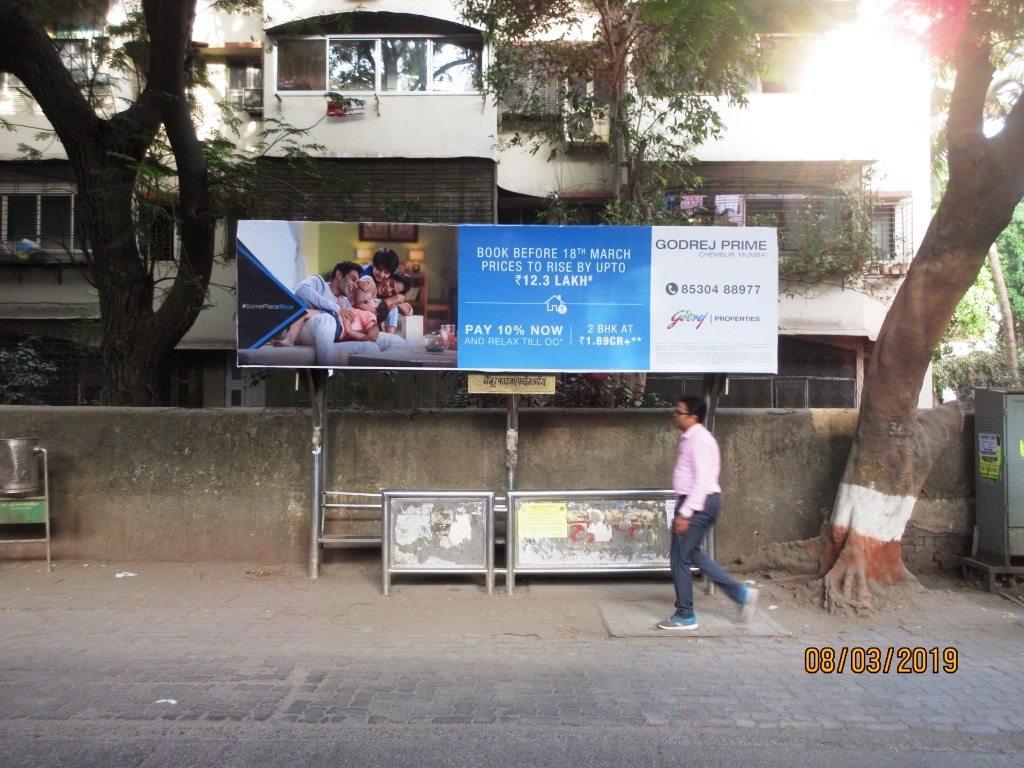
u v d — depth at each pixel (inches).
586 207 546.9
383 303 252.4
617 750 151.9
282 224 250.8
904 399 248.1
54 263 578.2
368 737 156.4
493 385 261.9
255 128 580.7
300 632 219.1
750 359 252.7
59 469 286.5
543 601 248.5
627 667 195.5
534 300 253.3
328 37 540.7
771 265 253.8
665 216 424.2
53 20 483.5
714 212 540.4
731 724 164.1
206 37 586.2
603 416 287.0
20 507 273.1
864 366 568.4
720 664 197.9
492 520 253.1
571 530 254.1
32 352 464.1
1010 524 257.8
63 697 174.2
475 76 442.3
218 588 259.0
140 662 195.9
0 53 331.9
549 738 156.7
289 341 250.5
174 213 372.2
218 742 153.6
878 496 248.2
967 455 281.6
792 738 158.1
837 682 187.0
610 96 414.6
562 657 202.1
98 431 288.2
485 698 175.8
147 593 253.3
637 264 253.3
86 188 353.7
